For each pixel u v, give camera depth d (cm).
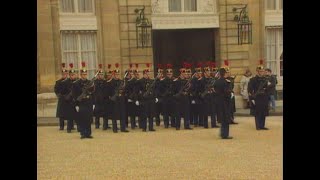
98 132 1722
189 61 2545
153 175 973
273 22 2409
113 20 2283
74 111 1708
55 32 2197
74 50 2273
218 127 1811
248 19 2370
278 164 1058
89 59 2295
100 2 2277
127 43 2295
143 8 2292
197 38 2536
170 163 1103
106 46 2281
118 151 1284
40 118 2073
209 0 2383
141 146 1365
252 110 1697
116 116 1720
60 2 2241
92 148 1338
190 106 1819
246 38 2384
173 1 2358
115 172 1009
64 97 1728
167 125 1825
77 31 2262
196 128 1802
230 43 2384
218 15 2380
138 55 2306
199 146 1347
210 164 1081
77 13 2261
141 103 1752
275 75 2231
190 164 1086
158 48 2573
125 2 2284
